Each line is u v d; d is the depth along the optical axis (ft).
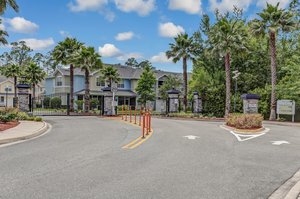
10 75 190.49
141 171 26.94
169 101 130.82
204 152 37.81
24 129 59.62
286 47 139.33
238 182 24.25
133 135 54.49
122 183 22.99
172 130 64.44
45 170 26.73
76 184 22.48
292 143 48.44
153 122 87.97
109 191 20.97
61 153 35.27
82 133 57.47
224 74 144.46
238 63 143.43
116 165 29.19
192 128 70.03
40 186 21.83
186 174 26.23
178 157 33.94
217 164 30.78
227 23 118.83
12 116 71.87
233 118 72.02
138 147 40.42
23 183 22.52
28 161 30.55
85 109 136.15
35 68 188.03
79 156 33.47
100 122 85.97
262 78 140.97
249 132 63.82
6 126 62.49
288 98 113.09
